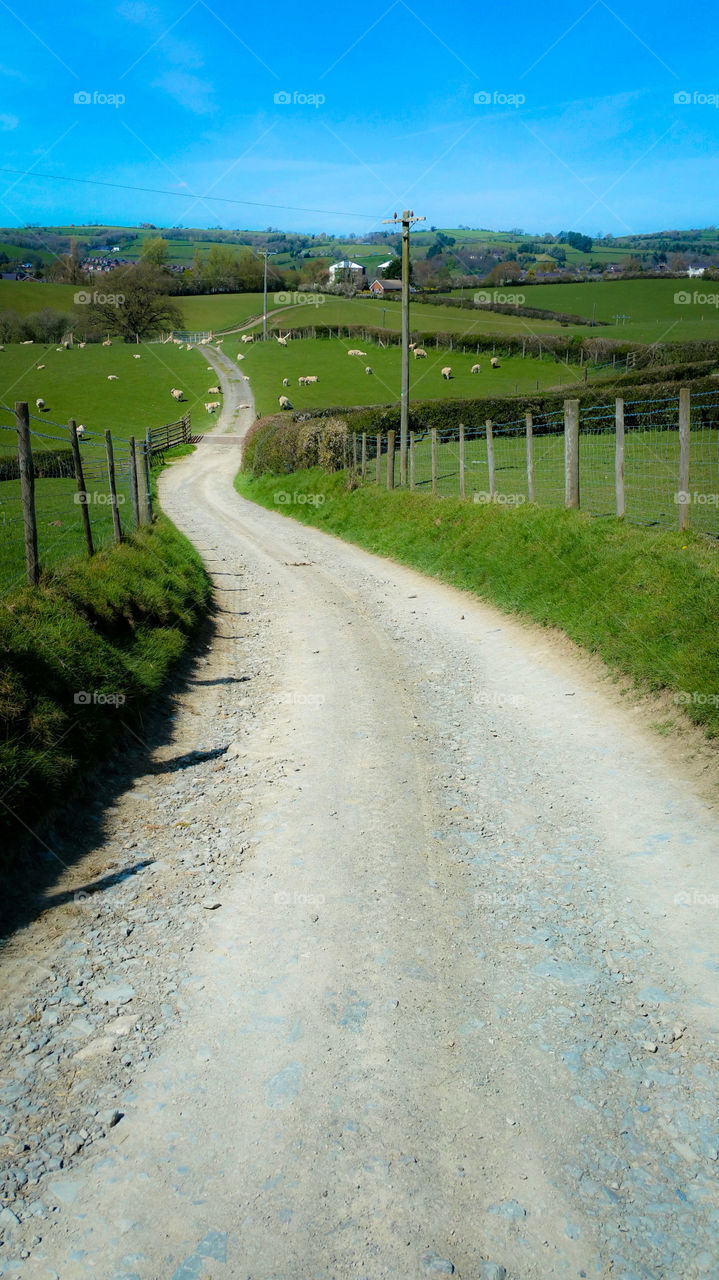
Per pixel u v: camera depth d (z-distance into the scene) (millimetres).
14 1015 4059
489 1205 2982
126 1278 2740
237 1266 2773
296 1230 2902
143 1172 3156
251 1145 3270
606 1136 3260
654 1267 2740
